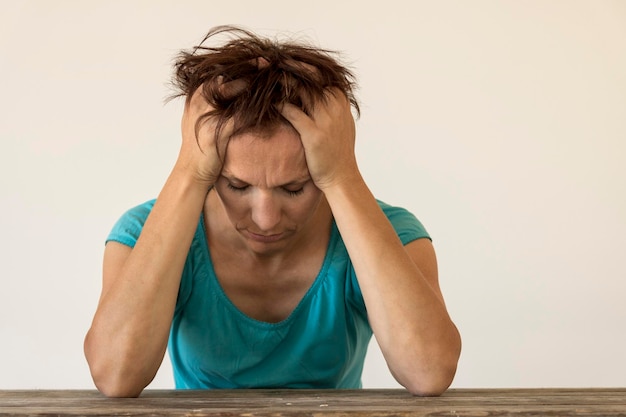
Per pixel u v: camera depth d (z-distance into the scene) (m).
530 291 3.61
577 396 1.29
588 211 3.61
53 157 3.52
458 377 3.61
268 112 1.29
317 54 1.39
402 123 3.56
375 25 3.55
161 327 1.39
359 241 1.40
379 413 1.07
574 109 3.58
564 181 3.60
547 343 3.61
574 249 3.61
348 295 1.58
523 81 3.57
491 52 3.56
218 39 3.52
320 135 1.33
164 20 3.53
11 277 3.53
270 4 3.54
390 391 1.40
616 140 3.59
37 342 3.52
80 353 3.53
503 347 3.61
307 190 1.38
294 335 1.59
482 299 3.60
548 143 3.59
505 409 1.09
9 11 3.50
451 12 3.55
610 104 3.59
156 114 3.53
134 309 1.38
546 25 3.56
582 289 3.61
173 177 1.42
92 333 1.39
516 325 3.61
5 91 3.50
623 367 3.62
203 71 1.37
